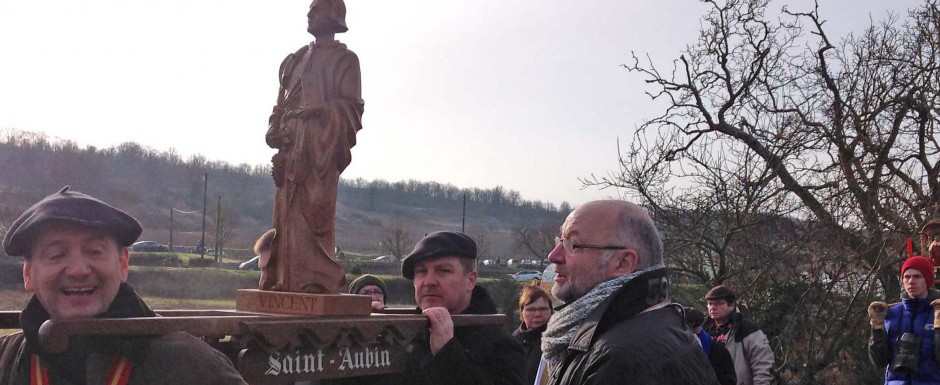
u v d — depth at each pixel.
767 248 9.66
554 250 2.76
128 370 1.96
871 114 10.55
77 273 1.97
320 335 2.39
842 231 9.54
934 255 6.94
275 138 2.79
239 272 16.39
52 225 1.97
